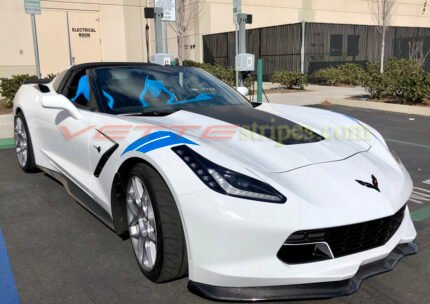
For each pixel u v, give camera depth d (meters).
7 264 2.91
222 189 2.26
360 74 16.98
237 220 2.20
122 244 3.21
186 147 2.50
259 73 9.42
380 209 2.39
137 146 2.68
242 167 2.38
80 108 3.65
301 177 2.45
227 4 21.14
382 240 2.52
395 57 19.91
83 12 16.70
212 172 2.33
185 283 2.68
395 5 24.39
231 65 19.56
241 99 4.02
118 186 2.95
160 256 2.45
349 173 2.59
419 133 7.67
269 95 13.26
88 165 3.36
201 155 2.43
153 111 3.38
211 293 2.28
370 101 11.37
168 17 9.45
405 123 8.70
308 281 2.26
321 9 23.69
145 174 2.56
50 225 3.56
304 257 2.31
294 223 2.20
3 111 9.62
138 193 2.73
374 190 2.51
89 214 3.80
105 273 2.80
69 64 16.75
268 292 2.26
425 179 4.91
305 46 18.50
